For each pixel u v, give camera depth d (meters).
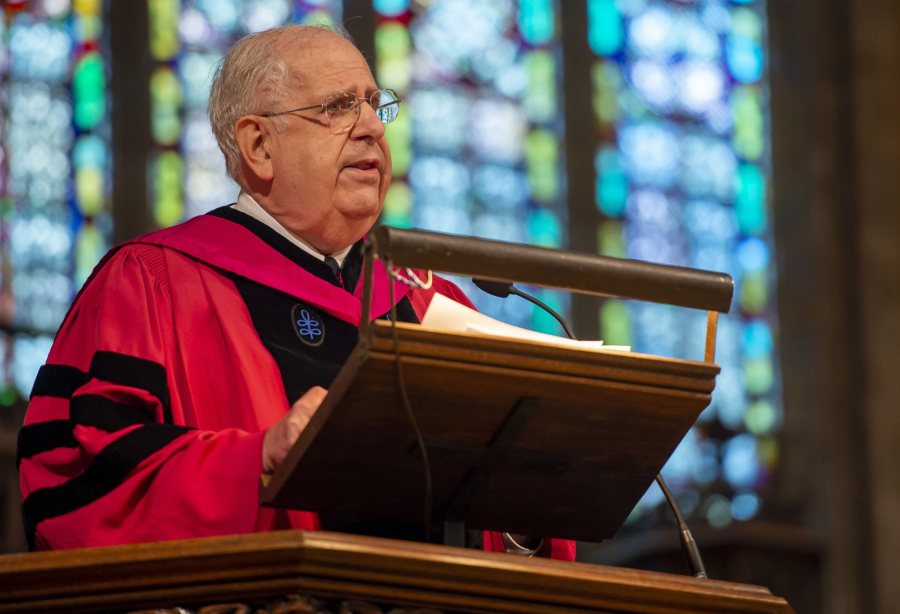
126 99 30.73
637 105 34.88
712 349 7.61
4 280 28.56
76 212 29.70
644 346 32.91
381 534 8.44
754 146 35.50
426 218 32.44
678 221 34.41
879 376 33.88
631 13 35.38
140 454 7.95
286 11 32.47
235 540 6.45
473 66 33.91
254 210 10.16
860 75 35.44
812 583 31.88
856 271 34.56
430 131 33.06
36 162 29.66
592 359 7.22
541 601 6.81
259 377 9.25
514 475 7.55
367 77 10.20
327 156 9.93
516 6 34.72
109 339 8.97
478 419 7.25
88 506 7.87
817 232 34.69
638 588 6.93
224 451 7.79
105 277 9.52
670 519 30.36
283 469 7.34
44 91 30.16
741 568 30.75
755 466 32.62
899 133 35.34
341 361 9.61
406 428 7.18
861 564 32.44
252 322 9.52
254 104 10.07
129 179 30.25
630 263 7.41
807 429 33.41
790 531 31.75
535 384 7.16
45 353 28.48
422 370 6.97
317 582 6.45
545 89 34.50
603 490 7.79
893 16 35.88
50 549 7.99
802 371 33.91
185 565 6.48
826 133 35.38
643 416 7.44
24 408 27.72
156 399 8.70
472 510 7.75
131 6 31.20
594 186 33.91
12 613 6.65
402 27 33.41
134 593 6.57
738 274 34.50
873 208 34.88
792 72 35.88
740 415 33.06
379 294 10.23
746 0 36.38
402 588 6.60
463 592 6.68
